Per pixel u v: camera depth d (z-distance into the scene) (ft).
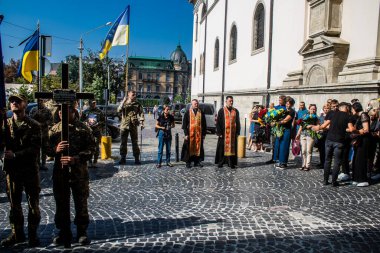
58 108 13.53
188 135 30.83
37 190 13.44
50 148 13.17
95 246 13.50
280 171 29.35
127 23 48.44
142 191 22.22
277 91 60.64
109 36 50.42
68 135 12.72
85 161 13.66
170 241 14.12
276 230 15.53
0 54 12.88
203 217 17.17
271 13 66.28
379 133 25.89
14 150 12.96
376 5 38.17
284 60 60.64
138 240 14.17
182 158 31.68
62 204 13.00
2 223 15.87
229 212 18.01
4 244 13.32
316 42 47.65
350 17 42.88
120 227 15.66
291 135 30.94
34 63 36.76
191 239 14.38
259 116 41.60
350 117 23.48
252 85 77.30
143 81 385.09
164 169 29.86
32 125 13.24
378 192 22.48
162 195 21.29
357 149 24.18
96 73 132.67
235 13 90.53
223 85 100.78
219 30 106.01
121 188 22.93
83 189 13.57
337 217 17.42
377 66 37.83
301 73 53.78
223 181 25.34
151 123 100.78
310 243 14.15
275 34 64.64
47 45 36.65
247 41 81.15
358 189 23.26
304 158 29.81
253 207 18.93
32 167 13.26
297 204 19.60
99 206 18.88
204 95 122.72
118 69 142.20
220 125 30.89
